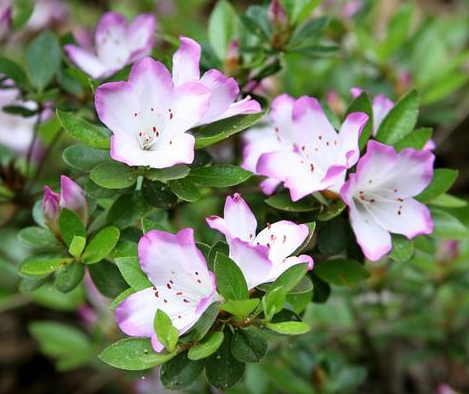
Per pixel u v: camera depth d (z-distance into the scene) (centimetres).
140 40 55
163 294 43
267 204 50
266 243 44
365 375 62
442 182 49
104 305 66
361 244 46
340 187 46
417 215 47
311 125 47
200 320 42
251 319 43
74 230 47
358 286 59
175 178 44
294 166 47
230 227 43
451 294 66
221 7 57
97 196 46
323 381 61
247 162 50
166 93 45
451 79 67
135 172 45
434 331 65
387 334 65
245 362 43
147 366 42
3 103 64
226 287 42
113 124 44
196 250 42
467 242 63
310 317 65
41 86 56
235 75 54
